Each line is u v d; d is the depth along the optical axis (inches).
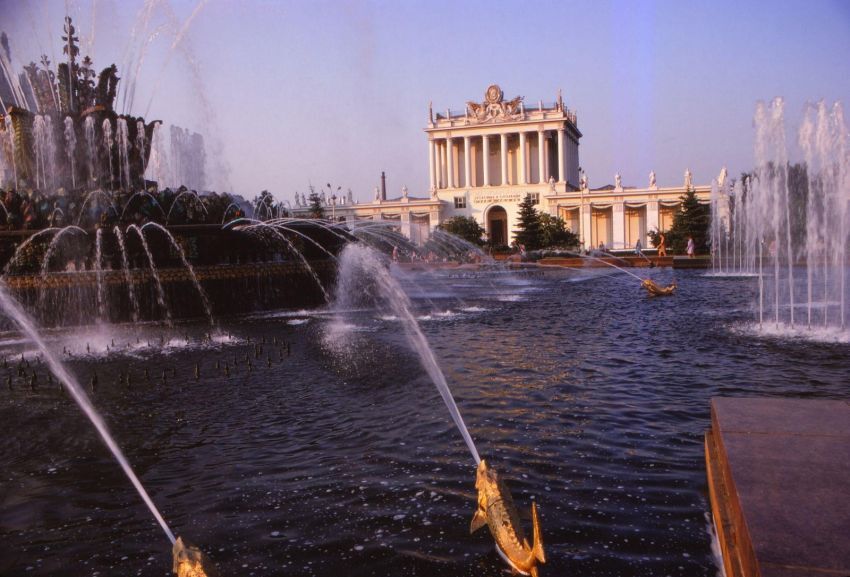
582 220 3486.7
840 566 119.2
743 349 467.8
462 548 174.1
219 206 878.4
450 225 3053.6
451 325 665.6
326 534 185.8
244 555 176.1
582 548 170.7
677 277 1398.9
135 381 411.2
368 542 179.6
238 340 579.5
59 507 216.1
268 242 897.5
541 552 145.2
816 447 179.0
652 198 3363.7
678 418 291.4
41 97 967.0
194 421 313.9
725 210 2351.1
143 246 791.1
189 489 226.8
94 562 178.2
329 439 275.7
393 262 2065.7
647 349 478.9
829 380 366.6
